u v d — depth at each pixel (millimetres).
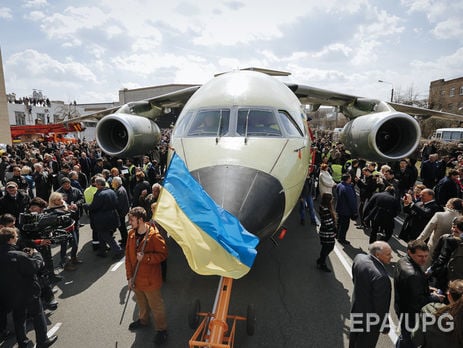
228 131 4973
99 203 6324
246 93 5520
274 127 5094
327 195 5703
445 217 5082
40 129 29375
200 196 3508
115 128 9078
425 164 11078
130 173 10383
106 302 5004
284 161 4582
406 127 7684
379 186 8086
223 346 3238
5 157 13336
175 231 3203
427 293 3389
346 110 10250
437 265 4461
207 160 4320
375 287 3232
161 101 10219
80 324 4445
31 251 4258
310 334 4168
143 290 3863
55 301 4961
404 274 3398
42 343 3957
